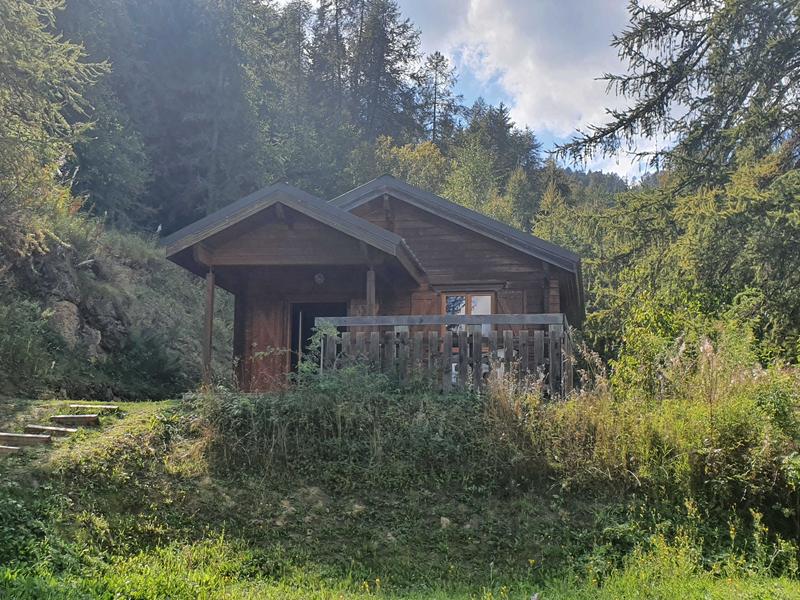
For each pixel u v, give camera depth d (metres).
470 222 17.61
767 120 16.73
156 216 38.00
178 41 39.22
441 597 7.52
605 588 7.62
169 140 38.72
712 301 17.25
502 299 17.78
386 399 11.27
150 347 21.30
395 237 14.36
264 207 14.69
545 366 12.23
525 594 7.68
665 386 11.25
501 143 69.06
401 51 63.31
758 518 8.31
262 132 40.81
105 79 33.25
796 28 16.75
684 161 19.06
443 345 12.24
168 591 7.20
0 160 14.31
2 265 18.86
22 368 16.08
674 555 8.14
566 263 17.06
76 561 7.68
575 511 9.20
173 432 10.71
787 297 15.84
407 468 9.98
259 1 49.25
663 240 19.28
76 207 24.38
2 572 6.99
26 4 14.42
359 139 53.59
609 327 19.73
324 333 12.31
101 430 10.94
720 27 17.31
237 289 18.11
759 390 9.89
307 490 9.66
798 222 14.46
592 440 9.96
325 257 15.04
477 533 8.92
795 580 7.70
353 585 7.93
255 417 10.72
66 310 19.73
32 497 8.62
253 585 7.71
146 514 8.87
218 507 9.16
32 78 14.24
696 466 9.16
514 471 9.79
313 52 62.47
